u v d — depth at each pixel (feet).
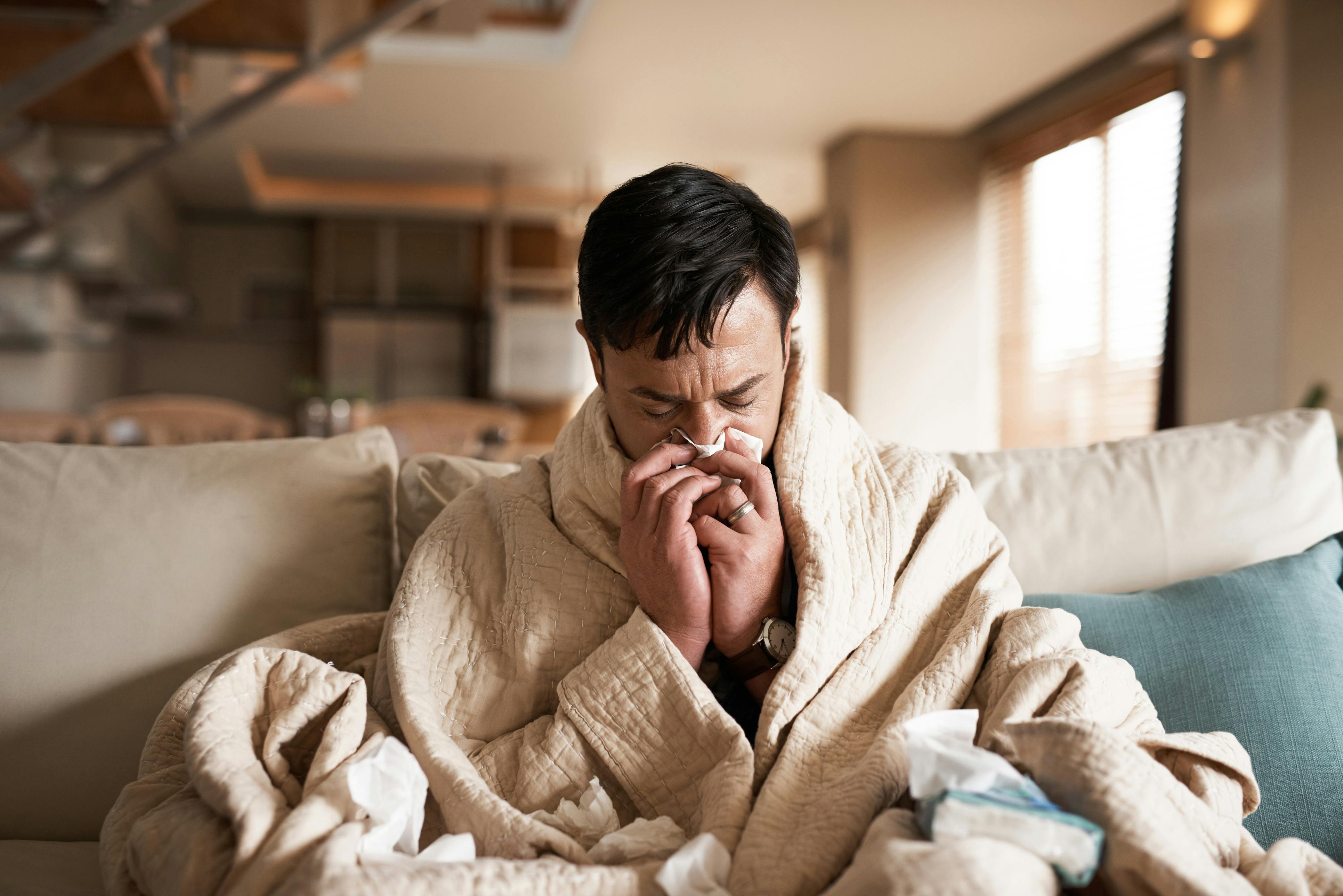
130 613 3.86
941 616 3.31
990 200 20.63
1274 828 3.35
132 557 3.93
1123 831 2.14
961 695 2.93
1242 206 13.16
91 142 19.42
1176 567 4.22
